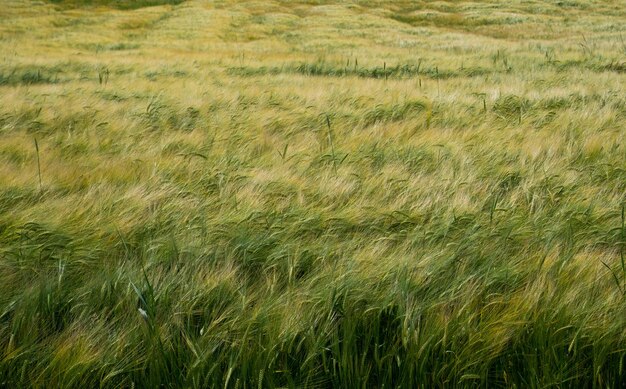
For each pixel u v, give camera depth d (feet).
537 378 6.72
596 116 21.52
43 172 14.90
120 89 35.76
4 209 12.28
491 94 28.63
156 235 11.09
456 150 16.65
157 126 23.76
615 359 7.15
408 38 92.73
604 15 123.54
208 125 23.34
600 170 14.47
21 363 7.10
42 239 10.59
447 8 137.39
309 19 119.85
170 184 14.08
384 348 7.55
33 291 8.48
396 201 12.49
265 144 19.19
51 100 30.45
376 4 143.54
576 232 10.53
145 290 8.32
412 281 8.53
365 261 9.30
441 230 10.73
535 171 14.51
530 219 11.30
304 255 9.87
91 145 19.51
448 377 6.88
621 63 45.47
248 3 144.97
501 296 8.14
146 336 7.41
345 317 7.94
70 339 7.41
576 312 7.55
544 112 23.09
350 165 15.72
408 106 26.32
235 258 10.00
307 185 13.76
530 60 50.01
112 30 106.73
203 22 113.91
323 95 29.73
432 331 7.41
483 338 7.29
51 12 132.77
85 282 9.08
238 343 7.40
